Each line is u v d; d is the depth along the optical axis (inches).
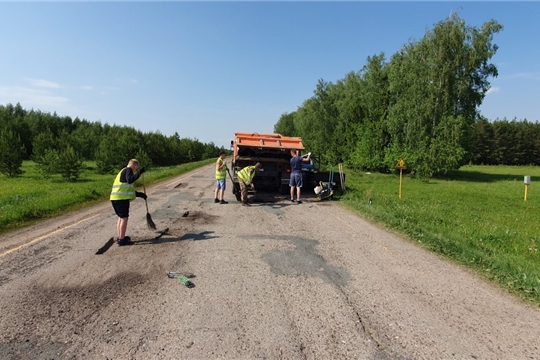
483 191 734.5
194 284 176.6
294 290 170.9
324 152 1919.3
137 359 111.4
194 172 1159.6
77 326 132.7
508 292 173.6
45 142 1041.5
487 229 325.7
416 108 1132.5
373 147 1285.7
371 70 1596.9
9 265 202.8
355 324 137.5
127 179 247.8
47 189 586.6
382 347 121.2
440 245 251.0
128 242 255.6
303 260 218.8
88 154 1588.3
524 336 131.0
